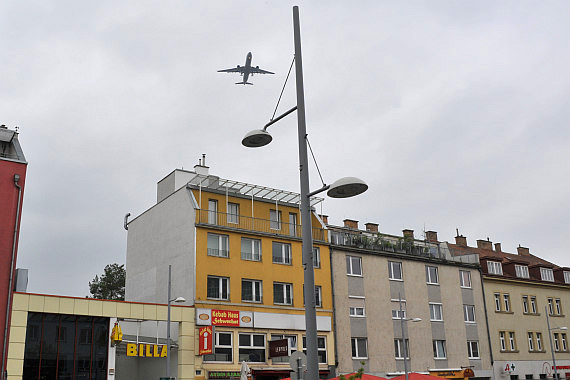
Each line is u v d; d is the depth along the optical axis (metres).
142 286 39.97
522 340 49.62
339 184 12.12
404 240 46.09
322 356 37.66
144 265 40.31
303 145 12.36
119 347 31.91
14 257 28.50
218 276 35.19
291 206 41.00
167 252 37.72
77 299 29.83
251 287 36.31
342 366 38.12
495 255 57.19
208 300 34.28
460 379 44.00
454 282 46.84
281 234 38.69
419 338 42.84
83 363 29.62
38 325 28.81
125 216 44.41
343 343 38.69
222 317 34.19
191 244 35.19
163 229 38.81
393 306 42.34
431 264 46.00
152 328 37.31
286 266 38.12
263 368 34.66
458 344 44.97
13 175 29.56
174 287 36.06
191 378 32.25
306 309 11.53
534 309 52.22
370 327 40.50
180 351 32.53
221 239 36.22
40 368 28.36
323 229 40.91
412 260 44.88
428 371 42.28
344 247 41.19
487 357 46.34
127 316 31.25
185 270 35.25
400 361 41.12
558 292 54.66
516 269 52.56
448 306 45.59
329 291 39.28
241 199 38.81
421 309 43.81
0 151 31.45
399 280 43.44
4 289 27.83
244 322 34.97
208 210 36.00
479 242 58.44
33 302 28.48
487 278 49.28
